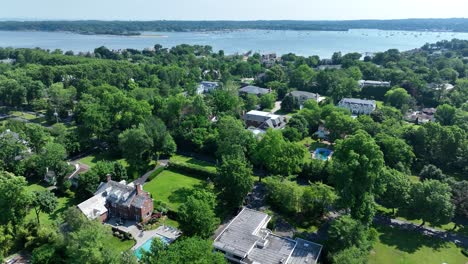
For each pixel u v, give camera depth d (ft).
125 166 361.30
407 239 250.57
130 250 213.46
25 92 558.56
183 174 353.10
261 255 214.69
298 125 444.55
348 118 419.74
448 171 358.84
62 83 635.25
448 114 462.19
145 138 347.97
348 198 241.76
